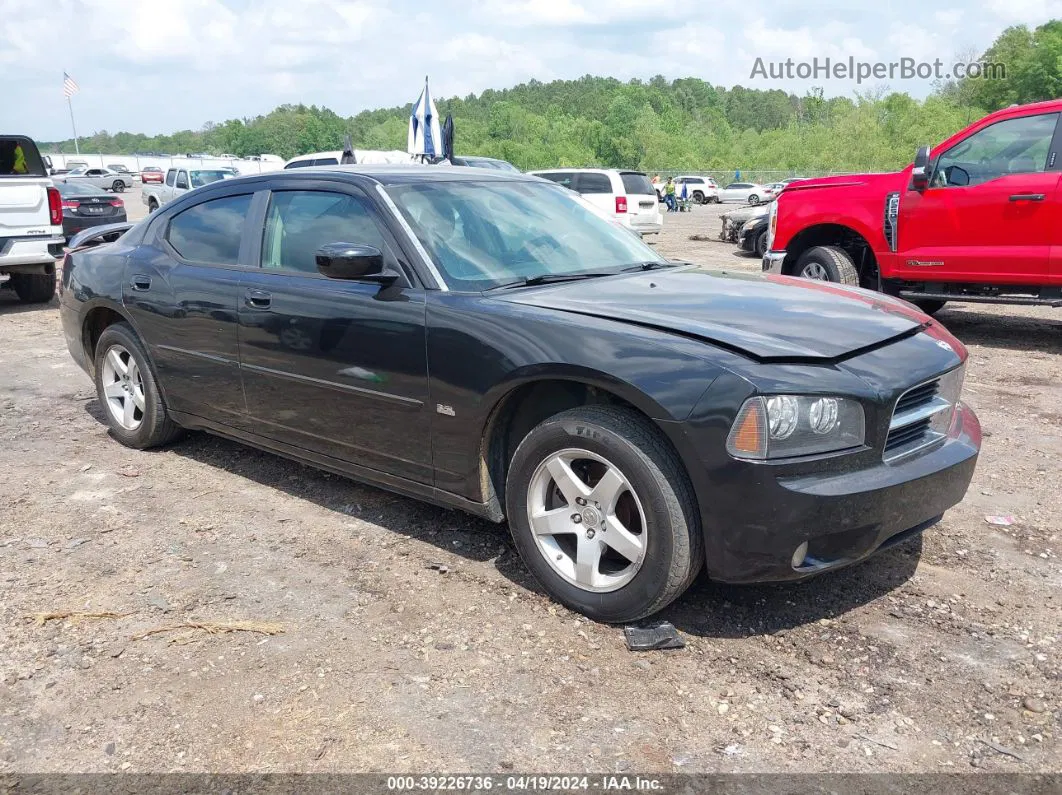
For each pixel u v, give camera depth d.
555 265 3.84
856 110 73.94
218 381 4.43
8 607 3.34
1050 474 4.67
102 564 3.70
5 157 10.61
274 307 4.01
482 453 3.39
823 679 2.84
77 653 3.02
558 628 3.15
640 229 19.67
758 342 2.92
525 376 3.14
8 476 4.78
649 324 3.06
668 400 2.81
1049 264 7.41
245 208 4.40
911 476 2.95
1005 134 7.65
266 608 3.32
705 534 2.87
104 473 4.82
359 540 3.92
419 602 3.35
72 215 18.25
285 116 189.38
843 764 2.44
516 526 3.34
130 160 75.88
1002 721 2.62
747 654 2.98
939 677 2.84
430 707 2.70
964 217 7.86
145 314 4.75
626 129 108.25
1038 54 79.94
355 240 3.79
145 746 2.54
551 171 19.55
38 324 9.70
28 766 2.46
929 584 3.46
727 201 51.28
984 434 5.38
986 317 9.74
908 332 3.30
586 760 2.46
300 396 4.00
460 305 3.39
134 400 5.12
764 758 2.46
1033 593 3.39
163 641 3.09
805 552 2.86
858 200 8.70
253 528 4.07
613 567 3.24
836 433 2.84
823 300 3.55
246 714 2.68
